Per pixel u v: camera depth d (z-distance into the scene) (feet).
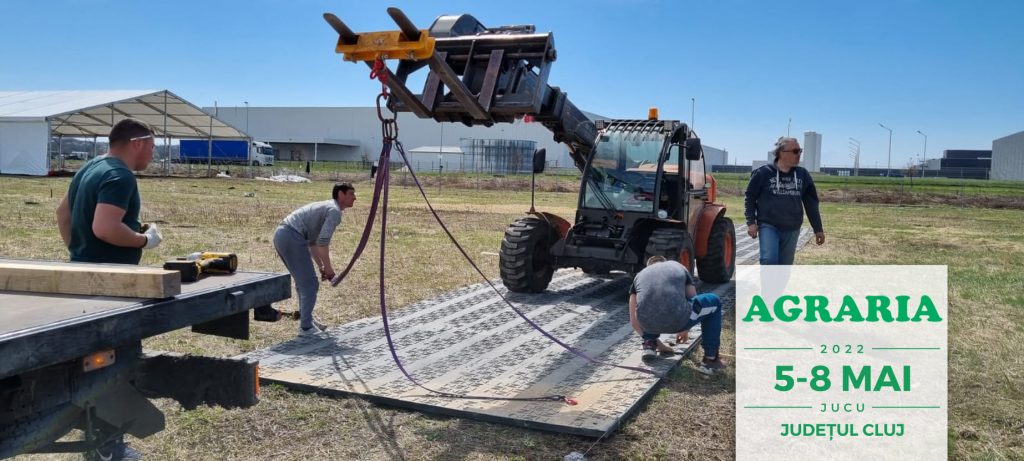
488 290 27.32
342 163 216.95
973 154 361.51
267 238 41.27
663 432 13.64
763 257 21.83
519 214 66.64
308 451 12.51
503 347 19.03
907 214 84.99
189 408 9.30
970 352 19.34
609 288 28.40
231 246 37.24
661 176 25.88
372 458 12.28
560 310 23.91
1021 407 15.21
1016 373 17.48
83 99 110.01
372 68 13.08
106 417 8.67
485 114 15.89
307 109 247.50
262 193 84.48
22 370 6.29
